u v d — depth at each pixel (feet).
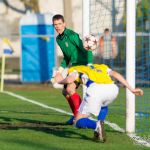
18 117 101.04
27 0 248.73
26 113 107.96
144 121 96.58
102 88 70.28
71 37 84.89
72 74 72.49
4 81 190.90
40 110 113.91
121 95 146.00
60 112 110.42
